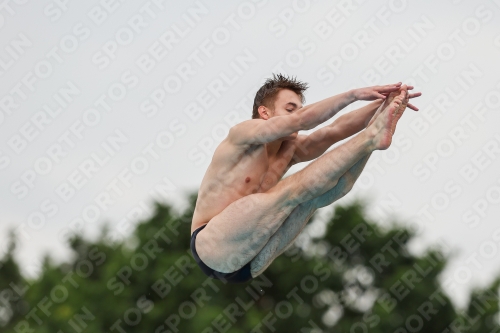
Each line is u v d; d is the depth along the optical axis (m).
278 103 27.09
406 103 23.95
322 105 24.33
